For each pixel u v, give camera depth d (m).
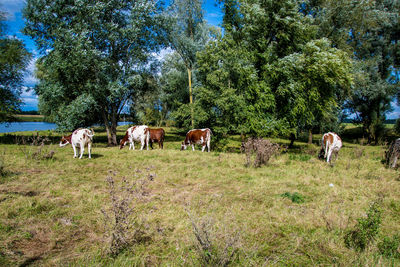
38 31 19.47
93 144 22.09
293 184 7.61
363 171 9.77
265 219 4.98
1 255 3.53
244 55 16.25
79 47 17.56
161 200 5.98
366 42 27.81
